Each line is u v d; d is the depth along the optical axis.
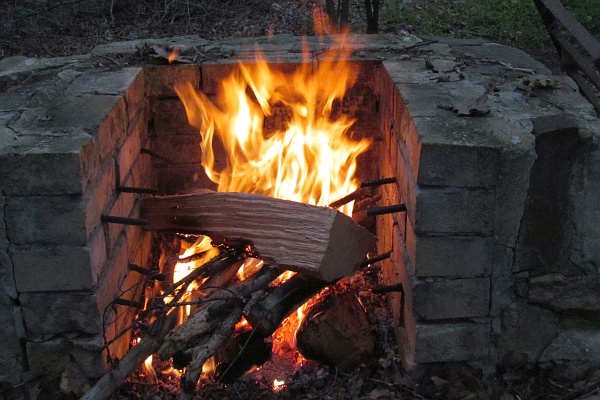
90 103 1.24
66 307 1.09
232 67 1.53
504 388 1.15
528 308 1.14
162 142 1.59
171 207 1.33
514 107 1.19
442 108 1.18
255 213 1.20
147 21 2.29
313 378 1.21
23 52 2.10
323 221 1.13
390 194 1.37
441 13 2.29
